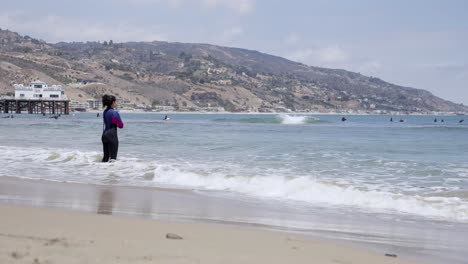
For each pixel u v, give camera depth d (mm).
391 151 21500
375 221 8289
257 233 6910
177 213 8500
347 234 7277
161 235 6387
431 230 7676
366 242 6805
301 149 21703
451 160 18047
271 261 5352
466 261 5969
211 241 6211
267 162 16781
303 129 46500
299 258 5574
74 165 15484
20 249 5250
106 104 16125
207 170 14344
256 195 10711
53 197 9953
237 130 42062
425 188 11875
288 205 9633
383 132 41281
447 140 29500
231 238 6477
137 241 5879
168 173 13398
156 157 18250
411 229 7719
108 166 15141
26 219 7105
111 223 7039
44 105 117938
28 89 118562
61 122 59562
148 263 4898
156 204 9383
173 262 4992
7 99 116125
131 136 30094
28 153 18562
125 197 10117
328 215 8719
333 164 16406
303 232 7305
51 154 17656
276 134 35625
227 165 15797
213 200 10000
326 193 10656
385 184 12461
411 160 17891
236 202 9836
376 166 15992
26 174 13703
